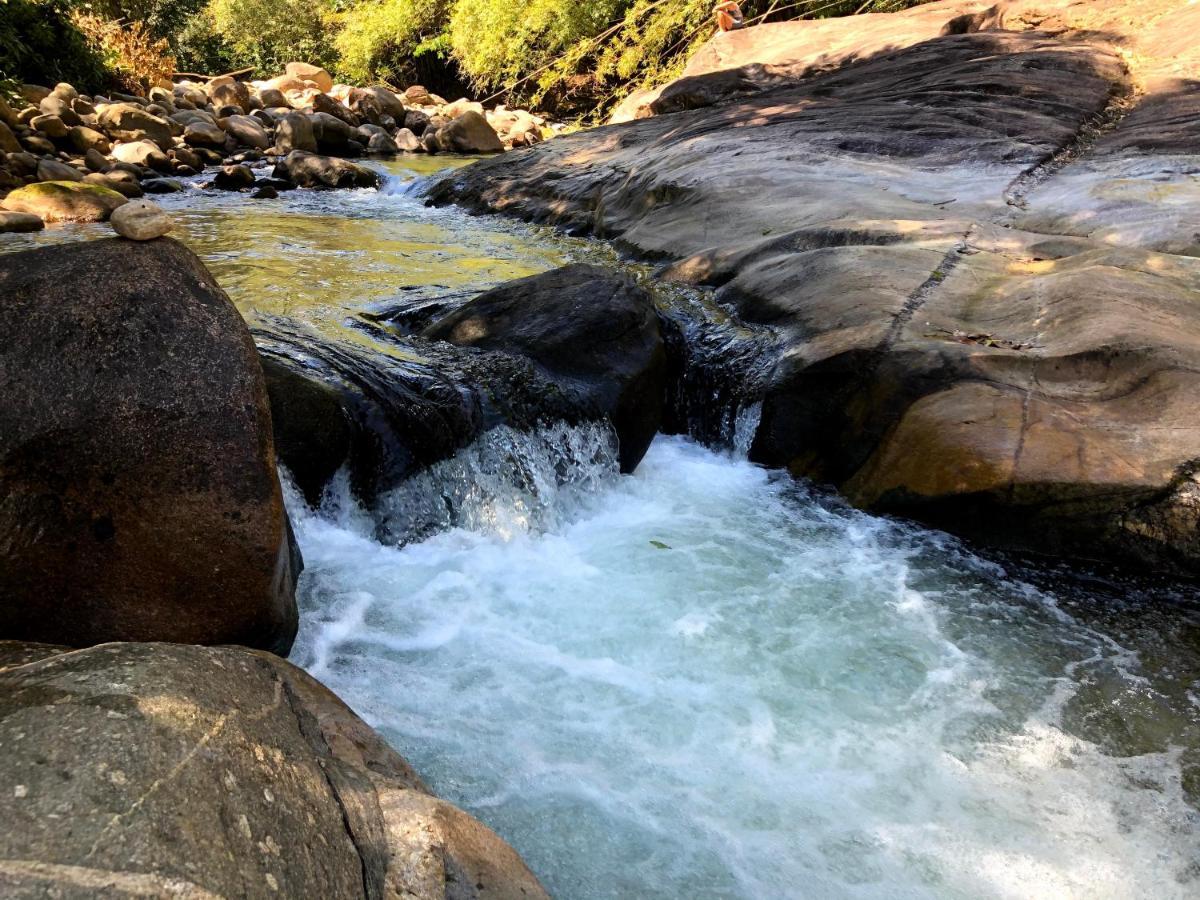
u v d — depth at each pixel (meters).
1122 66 10.36
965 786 2.92
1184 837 2.73
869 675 3.43
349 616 3.70
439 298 6.36
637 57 20.84
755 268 6.38
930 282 5.47
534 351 4.93
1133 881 2.59
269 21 28.45
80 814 1.41
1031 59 10.58
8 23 15.46
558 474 4.66
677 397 5.57
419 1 25.36
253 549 2.72
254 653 2.54
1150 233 5.87
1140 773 2.97
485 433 4.50
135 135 14.43
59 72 16.52
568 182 10.98
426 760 2.97
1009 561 4.16
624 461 4.98
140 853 1.38
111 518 2.62
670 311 6.06
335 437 4.12
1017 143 8.68
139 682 1.77
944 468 4.24
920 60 11.52
